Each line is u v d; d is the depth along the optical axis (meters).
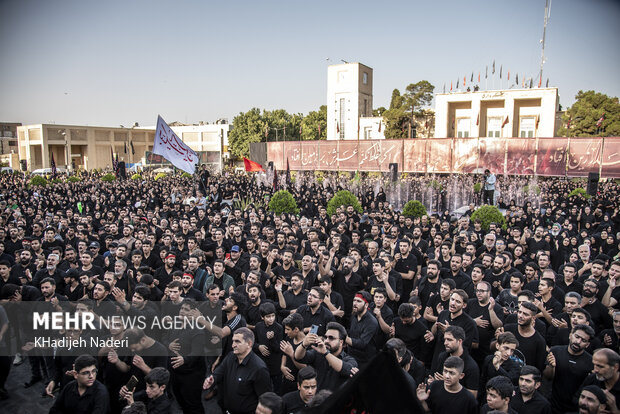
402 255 8.12
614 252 9.64
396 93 51.19
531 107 37.78
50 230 9.64
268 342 5.23
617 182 29.42
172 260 7.61
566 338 5.33
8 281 7.04
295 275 6.45
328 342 4.24
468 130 41.12
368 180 29.58
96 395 4.02
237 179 34.12
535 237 9.82
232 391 4.30
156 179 36.62
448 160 33.84
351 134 48.47
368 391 1.91
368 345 5.29
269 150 43.28
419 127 44.91
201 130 66.50
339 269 7.62
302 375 3.66
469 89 41.75
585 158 29.20
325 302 6.24
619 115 36.41
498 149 32.00
